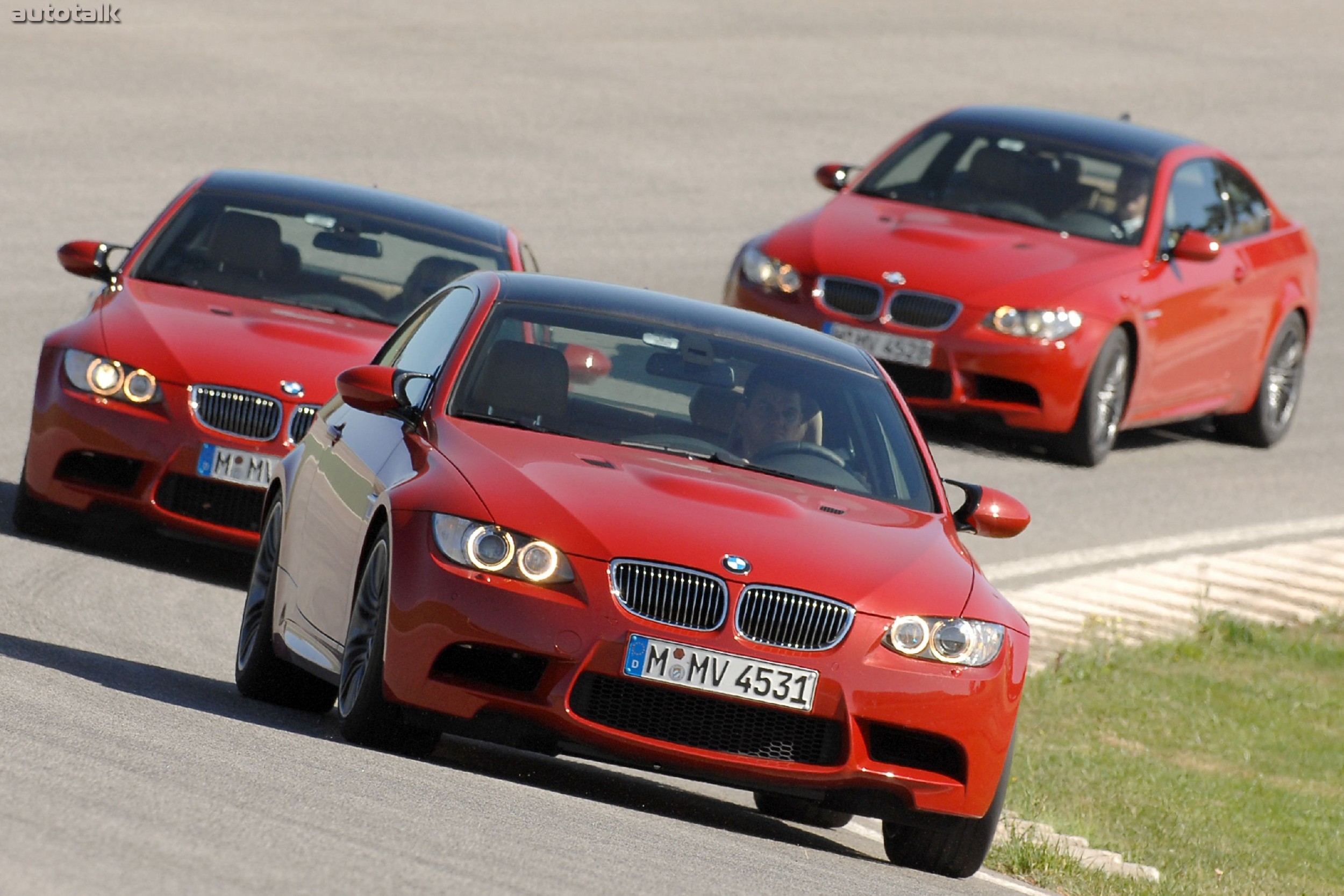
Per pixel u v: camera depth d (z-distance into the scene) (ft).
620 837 68.95
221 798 62.54
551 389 87.97
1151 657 143.43
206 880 52.80
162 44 309.22
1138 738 129.08
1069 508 170.19
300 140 265.75
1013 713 80.53
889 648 78.28
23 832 54.80
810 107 329.93
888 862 83.30
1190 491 183.62
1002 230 181.98
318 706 95.71
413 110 291.38
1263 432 204.03
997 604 82.33
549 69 329.93
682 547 77.51
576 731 76.02
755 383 91.30
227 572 127.24
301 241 137.69
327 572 87.04
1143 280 180.24
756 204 268.82
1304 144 356.59
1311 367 242.37
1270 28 455.22
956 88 360.28
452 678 77.15
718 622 76.84
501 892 56.34
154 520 121.90
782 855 74.90
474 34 347.56
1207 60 416.46
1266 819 115.96
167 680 93.30
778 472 87.51
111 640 102.89
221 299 132.67
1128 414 182.19
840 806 78.07
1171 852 102.94
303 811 62.69
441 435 84.33
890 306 172.86
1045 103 359.05
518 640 76.13
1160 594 155.33
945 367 171.83
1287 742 132.98
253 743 74.64
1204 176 194.80
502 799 72.18
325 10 350.02
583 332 91.56
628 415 87.86
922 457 92.17
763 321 97.71
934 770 79.36
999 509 92.07
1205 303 188.24
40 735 67.72
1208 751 128.88
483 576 76.89
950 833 80.89
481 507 78.33
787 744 77.46
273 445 121.80
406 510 79.46
